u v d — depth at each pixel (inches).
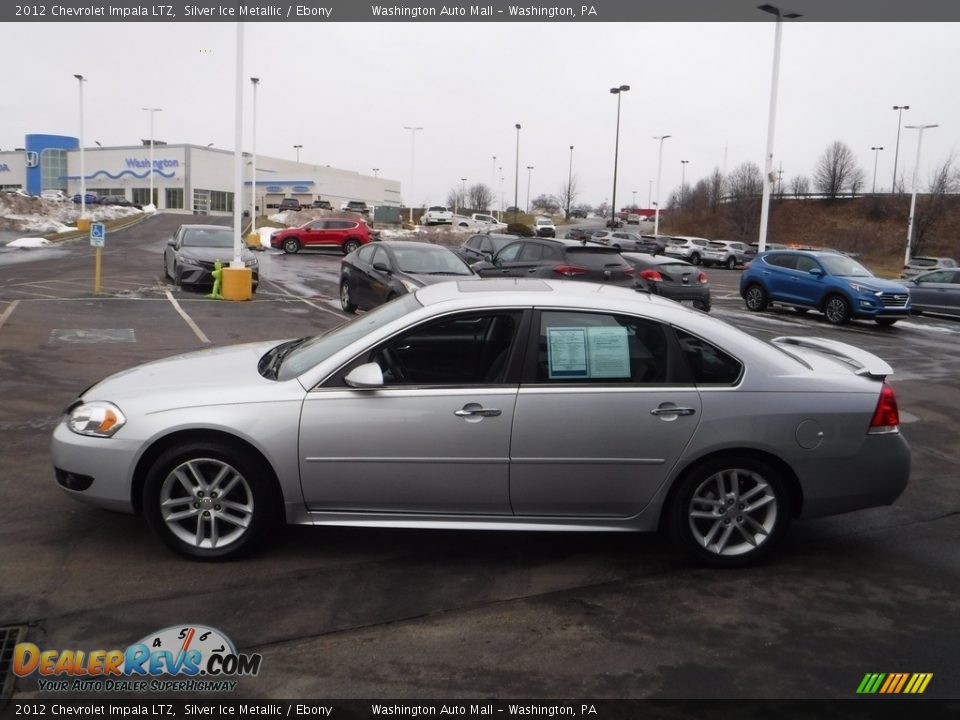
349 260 615.8
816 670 135.0
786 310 834.2
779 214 3034.0
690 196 3631.9
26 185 3909.9
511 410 164.2
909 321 802.8
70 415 173.6
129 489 165.8
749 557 172.4
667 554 181.8
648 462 166.9
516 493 167.3
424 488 166.4
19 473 217.6
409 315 170.1
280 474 164.6
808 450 168.7
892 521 207.2
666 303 182.9
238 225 673.0
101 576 161.2
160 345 434.3
